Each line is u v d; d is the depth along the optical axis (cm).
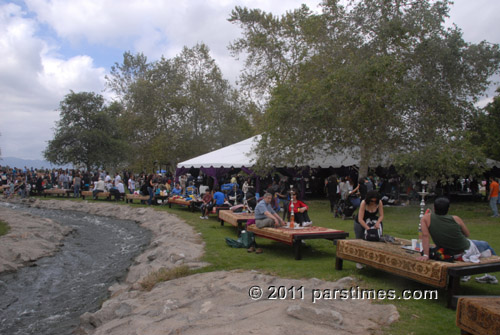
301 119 1767
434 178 1672
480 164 1647
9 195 3153
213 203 1597
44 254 1194
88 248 1313
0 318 704
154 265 900
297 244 823
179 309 568
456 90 1939
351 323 456
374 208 724
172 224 1512
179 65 4506
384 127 1780
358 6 1903
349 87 1697
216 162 2327
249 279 667
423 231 560
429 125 1859
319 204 2069
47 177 3397
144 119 4181
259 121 3488
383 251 607
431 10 1869
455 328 439
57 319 695
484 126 2117
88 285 897
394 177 2083
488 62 1902
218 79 4566
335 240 734
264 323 459
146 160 4309
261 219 931
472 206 2012
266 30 3200
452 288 502
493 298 370
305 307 473
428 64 1864
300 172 2247
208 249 971
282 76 2938
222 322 484
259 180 2234
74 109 4484
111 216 2139
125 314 601
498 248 923
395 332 429
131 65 5056
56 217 2130
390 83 1658
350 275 671
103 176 3250
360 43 1886
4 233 1402
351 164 2395
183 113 4359
